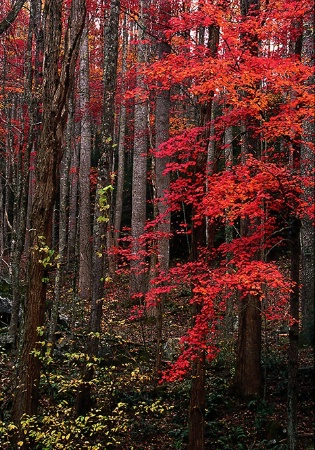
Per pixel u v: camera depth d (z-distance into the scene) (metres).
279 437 8.59
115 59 9.38
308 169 8.16
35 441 7.74
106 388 10.01
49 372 10.43
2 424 7.49
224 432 9.18
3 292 13.55
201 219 8.35
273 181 7.27
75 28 7.55
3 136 19.20
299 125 7.18
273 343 12.78
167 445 8.88
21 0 7.32
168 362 11.65
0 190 22.88
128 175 28.12
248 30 7.87
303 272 10.97
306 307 10.73
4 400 8.86
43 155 7.61
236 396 10.30
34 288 7.63
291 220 7.66
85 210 18.42
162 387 10.95
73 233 22.95
